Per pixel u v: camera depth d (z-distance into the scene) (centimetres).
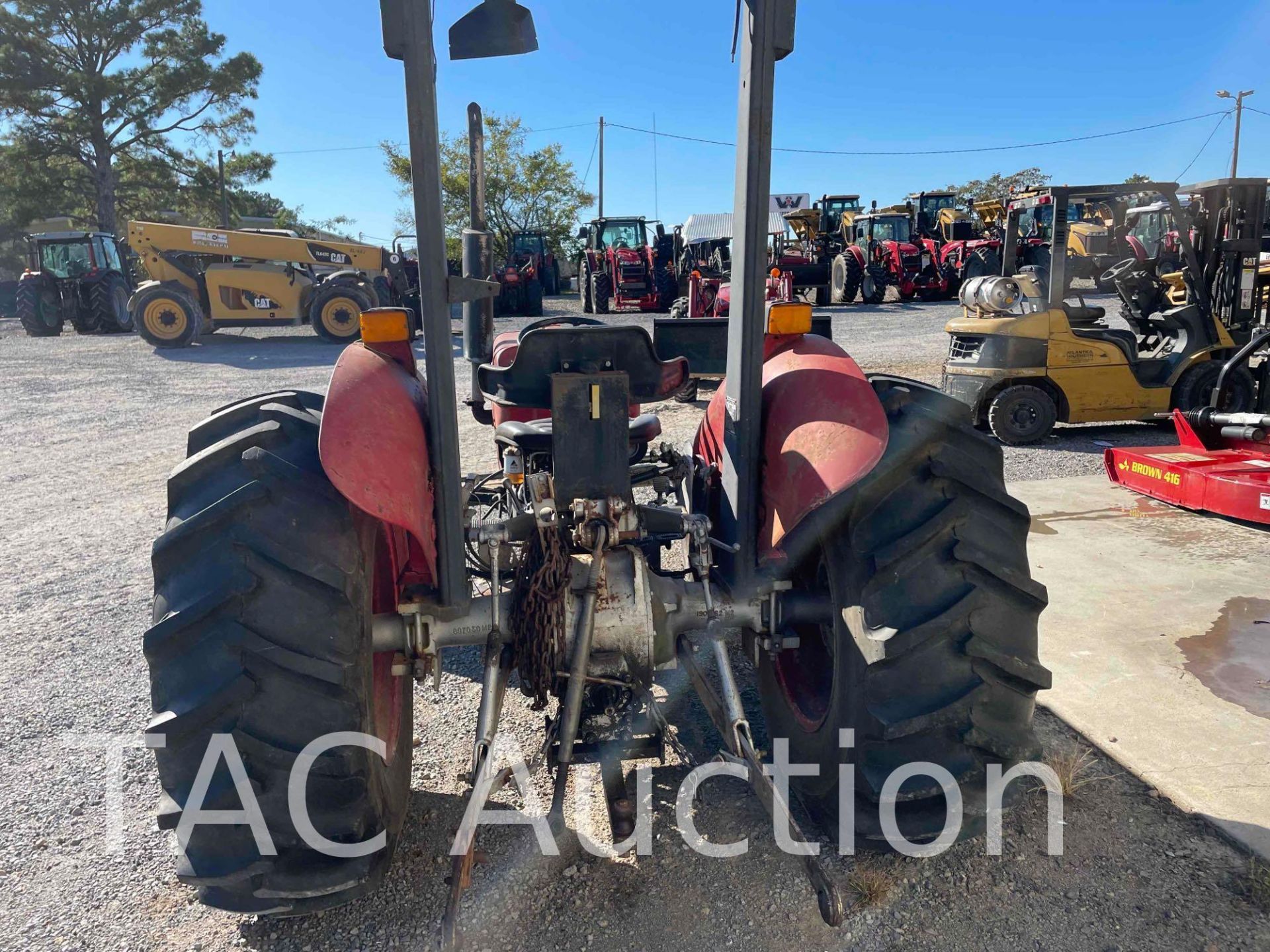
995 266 2103
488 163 2948
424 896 208
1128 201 885
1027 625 195
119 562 468
